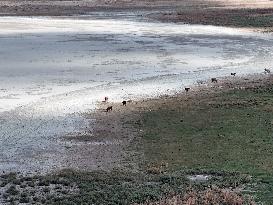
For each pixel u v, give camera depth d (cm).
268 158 4828
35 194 3978
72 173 4419
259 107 6756
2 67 8919
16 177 4338
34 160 4794
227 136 5538
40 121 6050
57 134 5594
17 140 5369
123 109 6625
